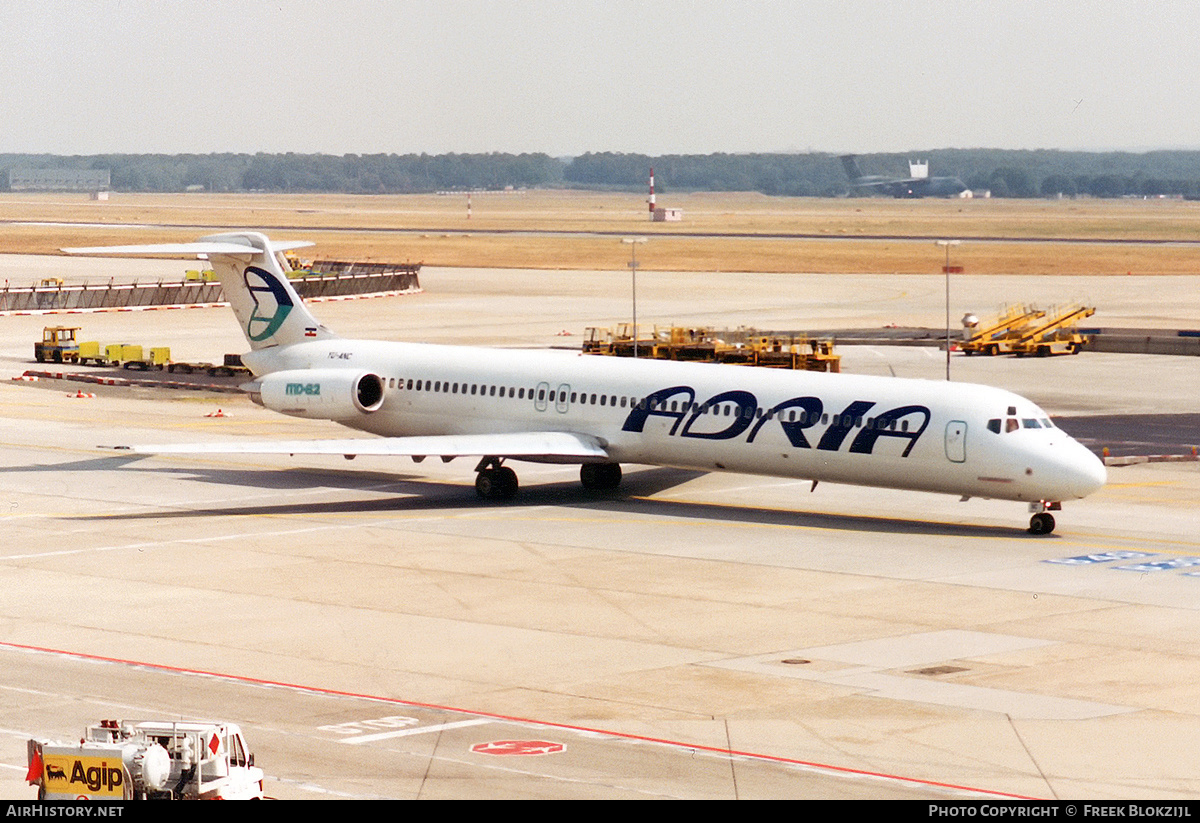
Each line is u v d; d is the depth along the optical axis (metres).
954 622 124.75
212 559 150.75
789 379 171.25
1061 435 160.25
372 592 136.38
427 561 149.75
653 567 146.50
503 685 106.62
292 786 84.56
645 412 177.12
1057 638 119.25
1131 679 107.38
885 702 101.81
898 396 163.62
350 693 104.62
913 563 148.12
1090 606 130.38
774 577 142.12
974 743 92.69
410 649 116.75
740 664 112.00
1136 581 140.12
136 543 158.62
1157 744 92.44
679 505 181.38
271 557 151.62
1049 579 141.00
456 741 93.50
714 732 95.25
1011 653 114.75
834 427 164.88
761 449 169.38
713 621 125.31
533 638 120.00
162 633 122.00
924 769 87.75
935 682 106.75
